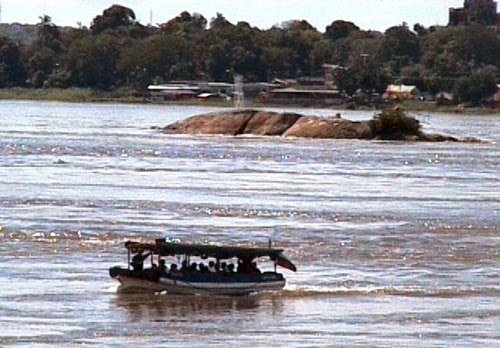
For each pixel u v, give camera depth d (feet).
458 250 608.19
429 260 580.71
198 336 437.17
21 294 488.02
